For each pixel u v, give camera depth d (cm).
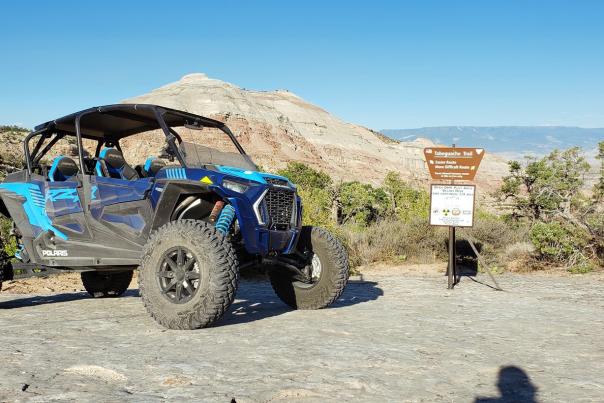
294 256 656
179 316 489
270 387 314
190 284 500
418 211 1722
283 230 584
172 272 498
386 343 449
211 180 534
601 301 773
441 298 781
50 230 648
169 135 577
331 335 480
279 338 462
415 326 537
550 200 1717
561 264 1268
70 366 360
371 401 295
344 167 18375
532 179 1903
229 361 377
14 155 3644
